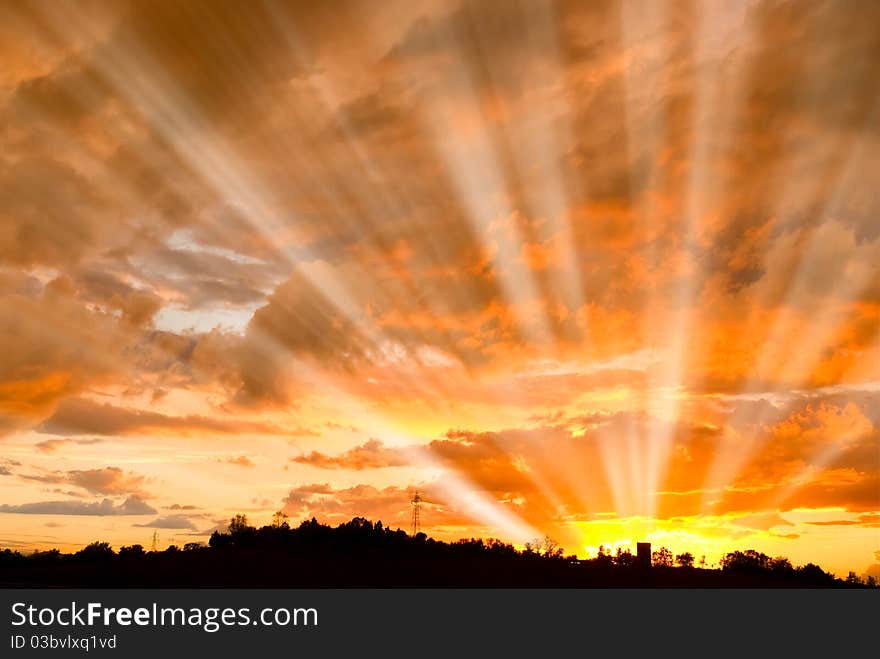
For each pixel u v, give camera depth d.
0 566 50.53
